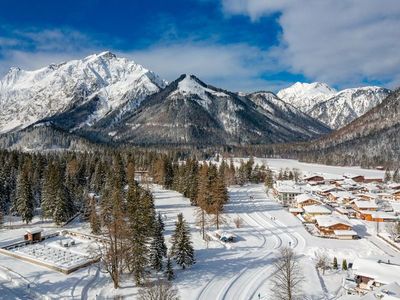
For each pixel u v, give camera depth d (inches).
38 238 3806.6
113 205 3821.4
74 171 5743.1
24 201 4384.8
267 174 7751.0
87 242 3742.6
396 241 3912.4
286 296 2464.3
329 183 7849.4
